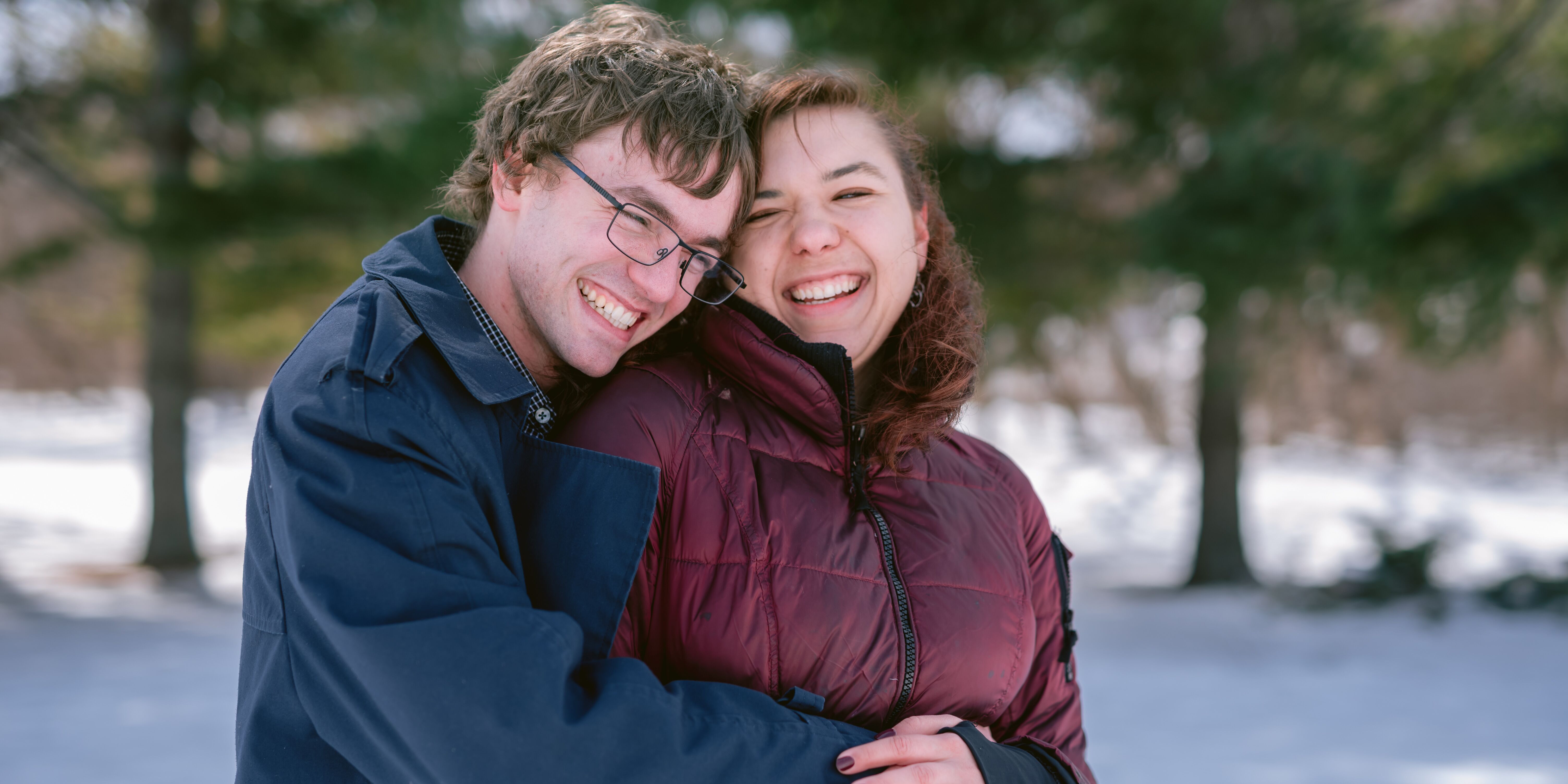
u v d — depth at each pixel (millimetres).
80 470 21375
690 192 1161
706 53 1247
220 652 6926
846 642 1143
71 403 33750
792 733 1022
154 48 9477
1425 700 5816
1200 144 7555
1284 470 24578
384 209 8008
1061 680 1395
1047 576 1427
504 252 1213
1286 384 16266
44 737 4785
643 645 1139
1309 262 7078
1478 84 7949
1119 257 7941
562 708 914
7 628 7637
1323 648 7324
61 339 29906
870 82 1454
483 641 911
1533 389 28281
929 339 1375
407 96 8281
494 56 7191
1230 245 6676
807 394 1192
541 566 1078
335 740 993
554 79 1162
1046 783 1148
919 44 6676
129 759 4438
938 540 1240
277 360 12156
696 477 1160
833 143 1316
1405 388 28219
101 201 8828
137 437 27938
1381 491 20500
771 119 1329
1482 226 7492
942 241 1459
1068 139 8102
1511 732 5105
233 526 14703
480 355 1100
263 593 1059
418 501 963
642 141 1137
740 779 977
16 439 26938
